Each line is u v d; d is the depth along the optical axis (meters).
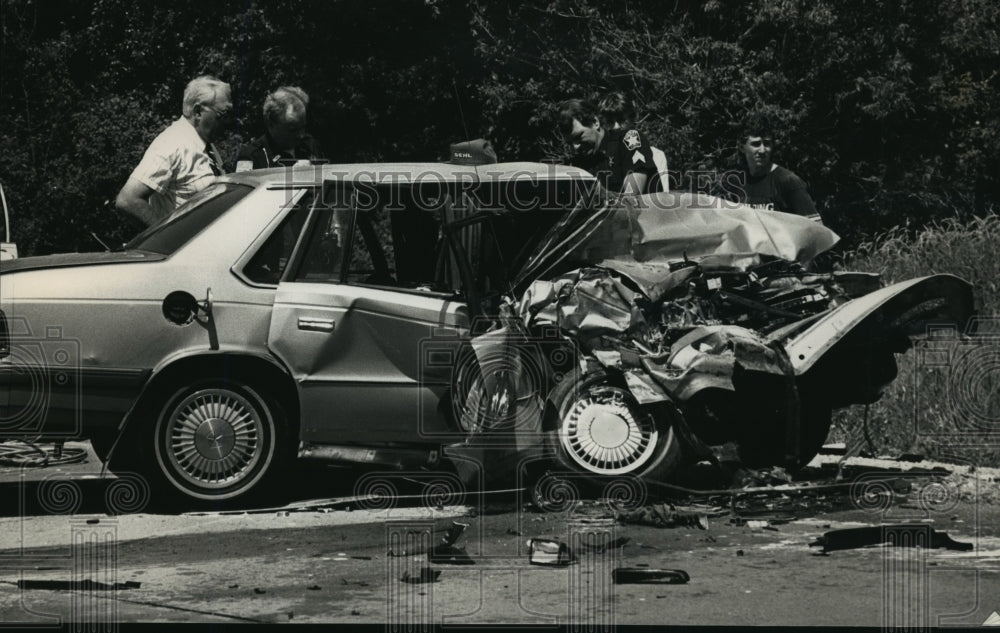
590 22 23.84
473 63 26.59
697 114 22.59
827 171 23.59
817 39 22.92
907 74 23.41
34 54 24.69
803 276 8.45
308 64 26.97
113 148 22.75
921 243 12.49
